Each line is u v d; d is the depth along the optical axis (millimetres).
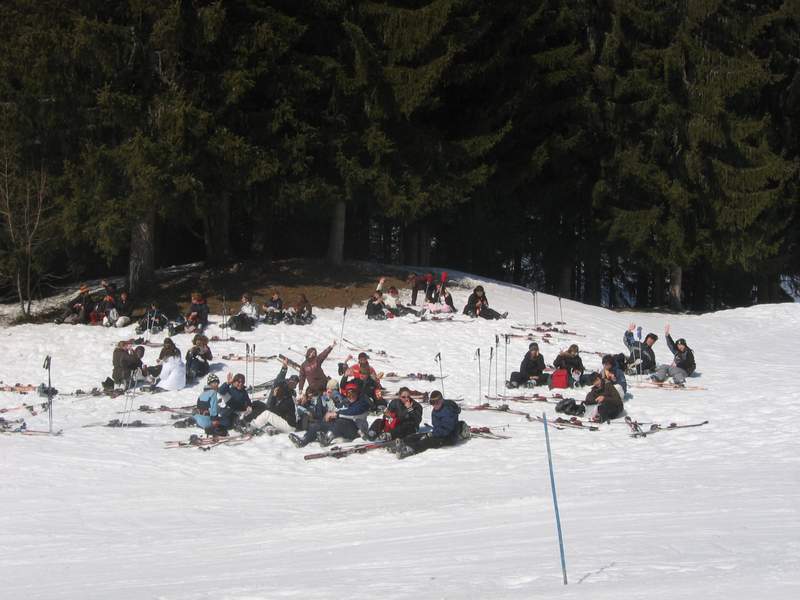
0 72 30375
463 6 36000
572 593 5715
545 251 48281
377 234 56938
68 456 16266
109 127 32125
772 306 41844
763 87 47188
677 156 44219
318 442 17516
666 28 44156
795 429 17562
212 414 18344
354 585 6617
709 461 14797
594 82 44125
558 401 21750
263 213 35594
